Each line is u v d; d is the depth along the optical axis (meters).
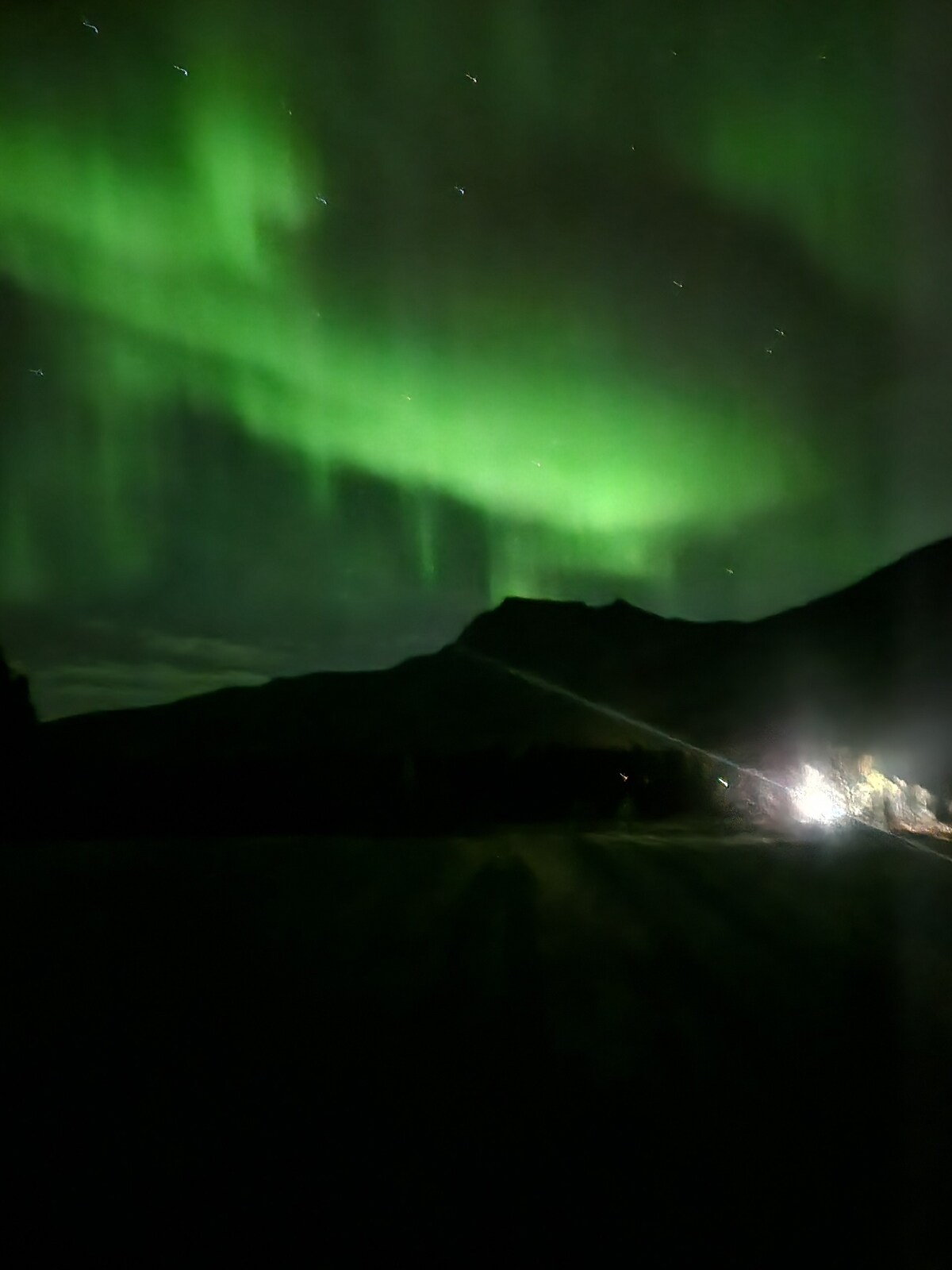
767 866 7.65
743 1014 4.14
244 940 5.43
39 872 7.63
